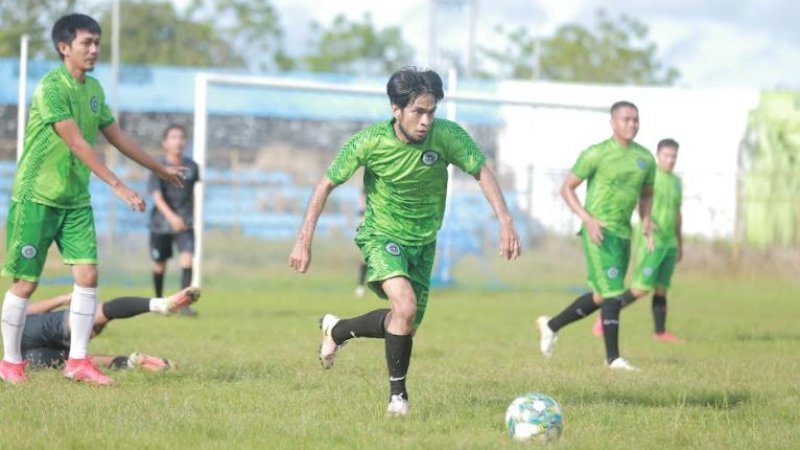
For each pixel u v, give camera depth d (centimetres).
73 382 2459
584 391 2480
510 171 7462
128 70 8100
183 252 4509
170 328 3953
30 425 1922
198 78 5347
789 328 4675
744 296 6738
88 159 2367
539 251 7469
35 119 2409
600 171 3123
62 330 2681
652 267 3878
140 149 2570
